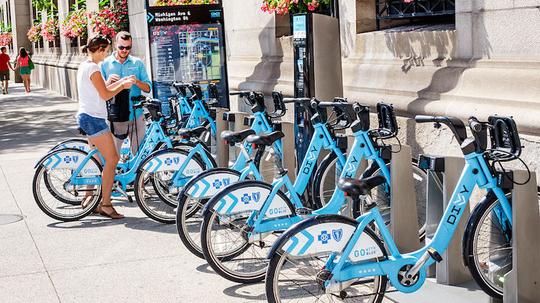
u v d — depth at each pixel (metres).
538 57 5.61
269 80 10.19
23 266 6.17
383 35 7.60
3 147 13.72
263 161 7.14
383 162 5.57
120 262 6.19
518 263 4.49
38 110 21.38
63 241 6.90
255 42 10.77
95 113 7.45
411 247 5.50
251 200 5.43
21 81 39.31
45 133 15.72
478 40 6.25
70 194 7.91
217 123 8.60
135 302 5.24
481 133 4.57
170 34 9.89
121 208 8.19
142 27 13.29
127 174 7.82
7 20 41.81
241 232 5.41
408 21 8.09
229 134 5.71
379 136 5.56
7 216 7.98
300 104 7.13
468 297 4.97
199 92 8.70
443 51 6.71
